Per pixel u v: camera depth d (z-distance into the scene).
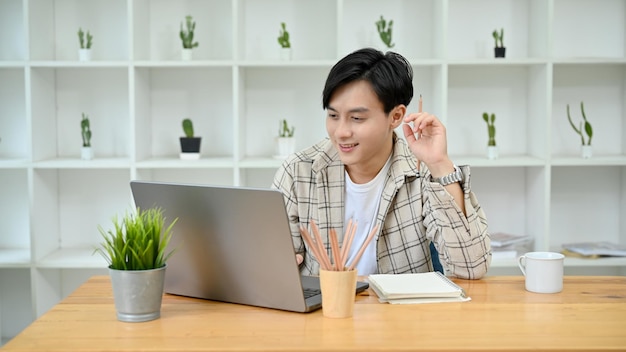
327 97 1.83
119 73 3.40
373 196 2.02
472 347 1.28
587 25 3.39
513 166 3.44
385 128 1.86
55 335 1.37
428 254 2.03
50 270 3.31
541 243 3.17
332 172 2.02
